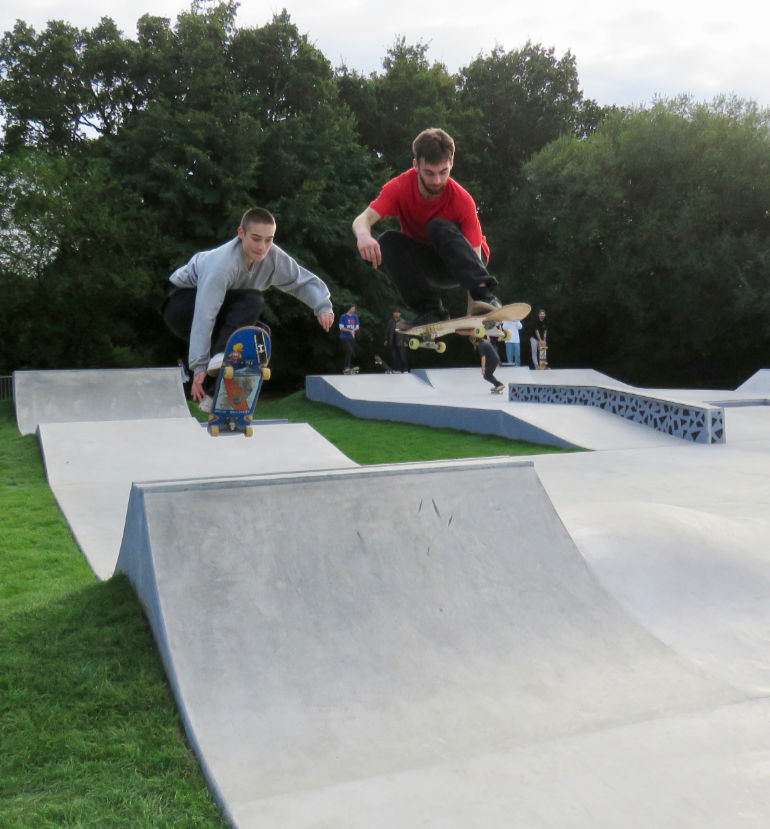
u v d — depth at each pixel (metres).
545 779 2.50
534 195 28.42
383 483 4.07
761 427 12.20
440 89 31.86
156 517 3.53
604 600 3.96
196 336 4.11
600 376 19.61
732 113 26.25
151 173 24.02
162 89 25.75
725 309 25.19
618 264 25.84
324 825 2.28
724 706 3.04
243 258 4.14
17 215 20.86
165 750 2.68
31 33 26.02
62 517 6.86
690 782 2.47
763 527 5.43
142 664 3.12
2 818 2.32
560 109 32.81
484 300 4.04
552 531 4.27
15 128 26.05
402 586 3.65
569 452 10.23
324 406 17.38
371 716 2.92
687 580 4.48
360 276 27.44
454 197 4.19
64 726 2.77
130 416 13.49
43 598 4.05
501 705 3.04
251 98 25.08
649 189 26.48
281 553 3.58
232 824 2.30
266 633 3.24
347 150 26.78
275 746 2.72
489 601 3.72
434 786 2.48
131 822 2.32
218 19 27.08
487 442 11.82
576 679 3.28
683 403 11.18
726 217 25.28
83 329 23.55
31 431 12.54
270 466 8.94
